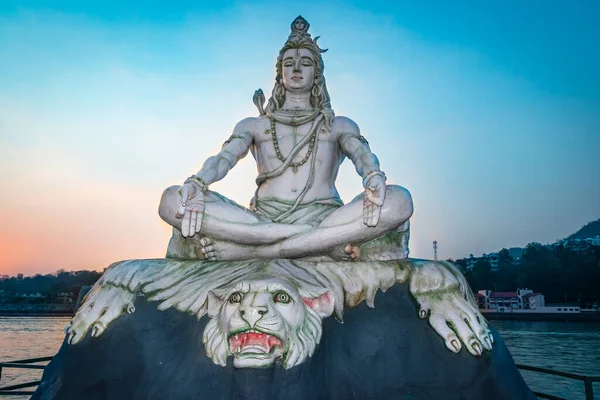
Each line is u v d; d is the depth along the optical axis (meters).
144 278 3.29
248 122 4.48
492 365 2.91
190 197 3.44
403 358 2.92
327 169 4.27
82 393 2.94
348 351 2.92
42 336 25.31
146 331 3.07
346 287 3.13
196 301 3.11
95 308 3.20
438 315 3.04
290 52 4.65
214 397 2.66
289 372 2.62
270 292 2.68
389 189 3.41
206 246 3.48
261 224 3.45
